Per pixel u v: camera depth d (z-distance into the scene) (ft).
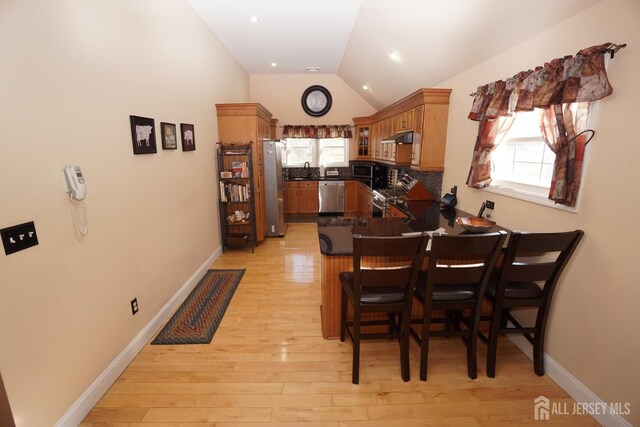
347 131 22.66
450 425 5.77
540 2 6.31
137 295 7.82
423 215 10.36
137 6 7.81
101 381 6.39
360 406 6.19
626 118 5.16
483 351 7.82
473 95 9.50
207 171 13.15
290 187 22.49
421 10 8.79
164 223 9.28
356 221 9.70
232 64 16.98
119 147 7.09
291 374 7.05
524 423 5.80
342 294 7.79
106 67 6.63
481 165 9.18
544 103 6.44
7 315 4.50
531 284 6.77
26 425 4.81
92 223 6.18
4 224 4.44
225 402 6.28
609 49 5.26
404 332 6.66
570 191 6.13
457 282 6.37
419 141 12.13
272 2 10.90
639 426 5.16
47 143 5.14
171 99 9.77
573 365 6.32
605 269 5.61
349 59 16.71
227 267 13.33
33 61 4.88
